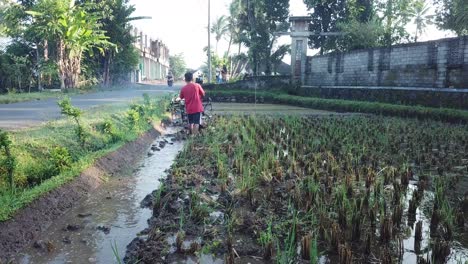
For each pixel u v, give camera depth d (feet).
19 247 12.94
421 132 37.50
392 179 20.93
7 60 82.33
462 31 75.25
